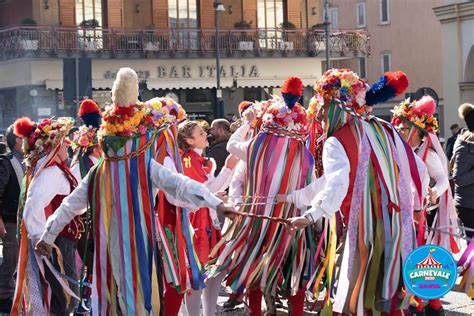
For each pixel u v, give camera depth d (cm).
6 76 3638
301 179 869
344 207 665
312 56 3881
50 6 3569
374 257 651
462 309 968
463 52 3822
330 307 675
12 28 3516
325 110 675
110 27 3631
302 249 853
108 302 666
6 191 1016
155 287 662
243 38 3806
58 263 823
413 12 5244
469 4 3753
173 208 738
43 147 807
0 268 1093
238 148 887
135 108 666
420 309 840
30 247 823
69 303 830
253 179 876
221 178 959
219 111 3384
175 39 3684
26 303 828
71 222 829
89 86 1852
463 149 1014
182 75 3709
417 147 905
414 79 5262
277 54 3831
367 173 656
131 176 661
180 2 3759
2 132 2792
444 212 943
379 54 5403
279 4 3922
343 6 5559
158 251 670
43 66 3516
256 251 857
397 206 659
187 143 975
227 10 3838
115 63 3625
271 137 873
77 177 938
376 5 5397
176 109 841
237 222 870
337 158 653
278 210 857
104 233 668
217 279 873
